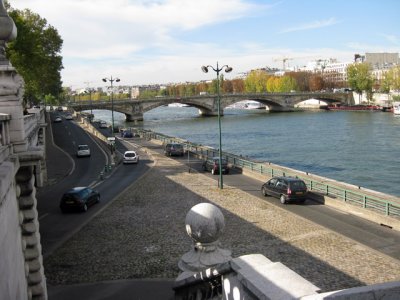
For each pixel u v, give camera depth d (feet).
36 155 42.34
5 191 29.17
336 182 116.67
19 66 189.47
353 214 88.63
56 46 253.85
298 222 83.51
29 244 44.88
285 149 260.83
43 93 325.62
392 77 588.09
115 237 78.07
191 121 484.74
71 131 308.60
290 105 587.27
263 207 96.07
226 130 378.73
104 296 53.47
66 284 57.72
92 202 102.99
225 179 133.69
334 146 264.72
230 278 22.15
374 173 187.42
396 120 406.82
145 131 307.17
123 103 474.08
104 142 238.89
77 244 74.95
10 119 41.81
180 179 134.41
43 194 121.49
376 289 15.88
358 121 409.28
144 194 113.60
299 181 98.73
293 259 64.39
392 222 77.97
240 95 543.39
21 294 38.58
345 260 63.31
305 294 16.40
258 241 72.95
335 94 617.21
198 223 29.30
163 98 498.28
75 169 166.81
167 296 52.70
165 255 67.67
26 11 245.24
